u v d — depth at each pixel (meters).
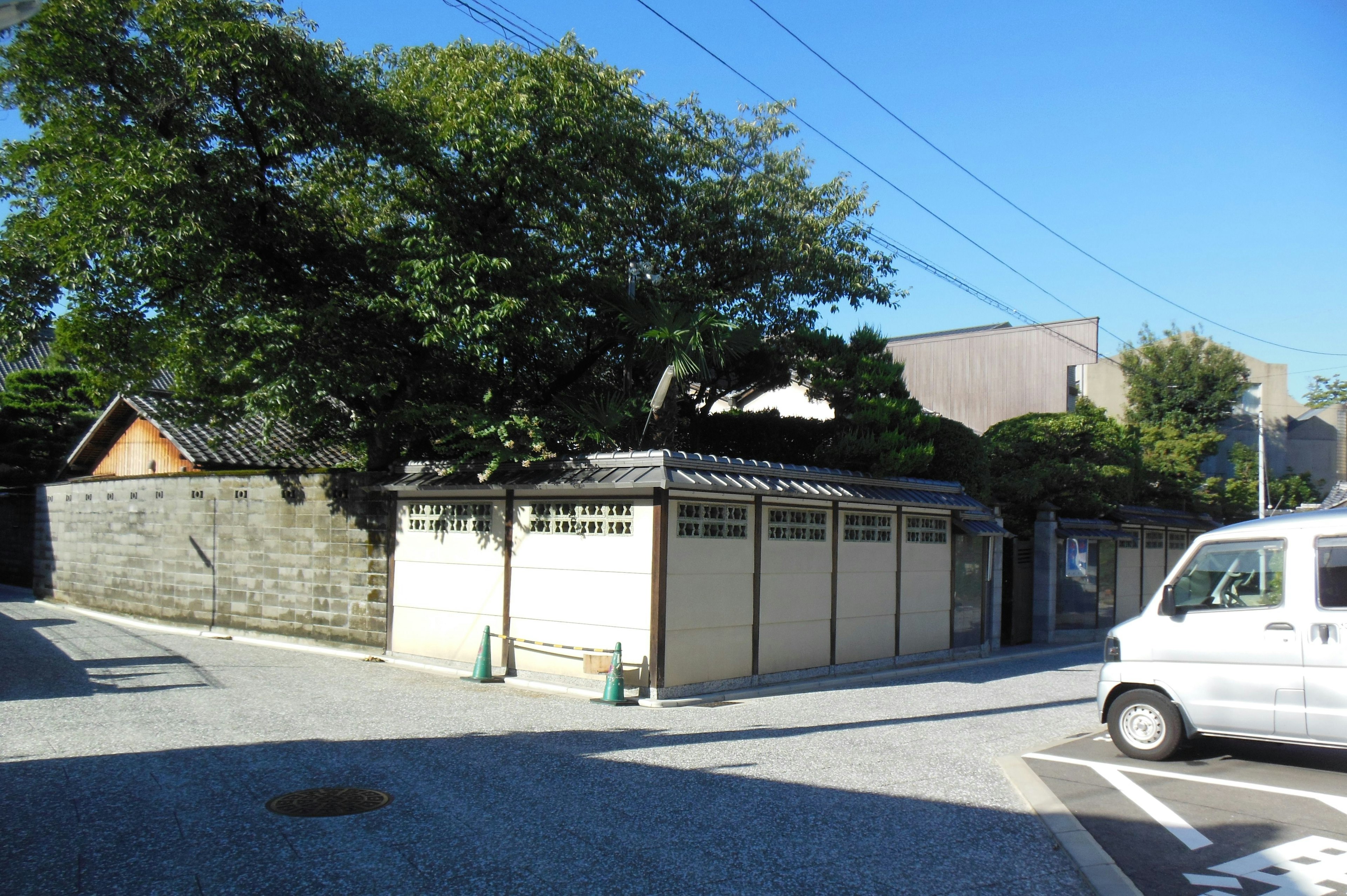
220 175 11.35
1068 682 13.09
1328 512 7.34
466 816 5.78
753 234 16.03
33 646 13.57
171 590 17.27
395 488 12.78
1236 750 8.09
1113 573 21.56
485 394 13.60
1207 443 27.64
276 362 11.52
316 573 14.37
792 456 16.00
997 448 20.53
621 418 12.88
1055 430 20.70
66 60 11.25
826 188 17.72
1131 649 7.89
